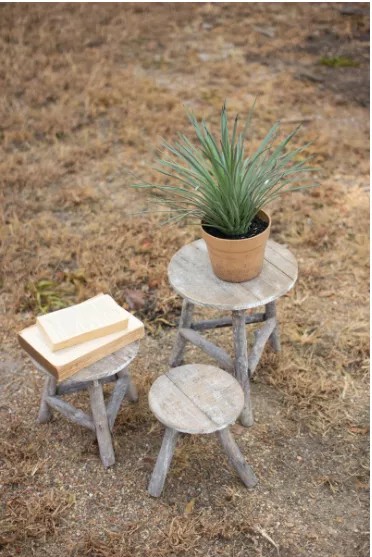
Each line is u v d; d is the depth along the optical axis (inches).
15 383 128.3
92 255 158.1
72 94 227.9
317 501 106.6
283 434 117.8
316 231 165.0
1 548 99.6
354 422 120.0
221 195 102.7
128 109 218.8
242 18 294.8
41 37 263.9
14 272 153.8
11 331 139.1
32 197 179.9
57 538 101.1
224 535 100.8
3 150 199.6
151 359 133.3
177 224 169.5
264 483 109.2
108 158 197.5
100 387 107.0
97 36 274.2
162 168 191.2
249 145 197.8
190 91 231.3
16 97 227.6
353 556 98.4
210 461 113.0
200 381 106.1
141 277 153.5
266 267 114.6
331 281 152.6
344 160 194.5
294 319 142.2
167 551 98.5
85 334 104.2
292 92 231.6
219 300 106.5
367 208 173.9
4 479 109.4
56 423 120.0
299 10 302.0
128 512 104.8
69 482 109.6
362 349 133.5
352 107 224.7
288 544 100.2
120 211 175.6
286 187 181.0
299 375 127.7
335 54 261.7
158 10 301.4
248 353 133.1
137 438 116.9
